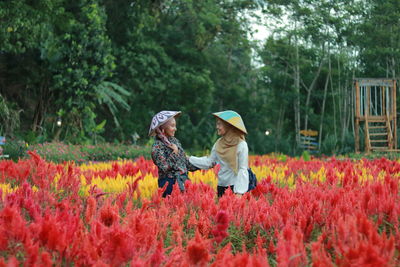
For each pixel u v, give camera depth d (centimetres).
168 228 335
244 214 341
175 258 238
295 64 3331
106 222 273
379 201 345
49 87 2298
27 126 2436
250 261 206
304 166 750
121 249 233
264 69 3612
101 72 2198
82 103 2228
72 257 232
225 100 4341
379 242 239
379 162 819
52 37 2084
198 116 3959
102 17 2370
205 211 350
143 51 3055
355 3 2758
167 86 3153
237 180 462
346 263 222
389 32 2656
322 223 323
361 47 2833
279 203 350
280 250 229
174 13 3431
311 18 2919
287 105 3566
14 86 2378
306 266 237
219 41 4147
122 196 372
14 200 315
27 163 545
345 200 351
